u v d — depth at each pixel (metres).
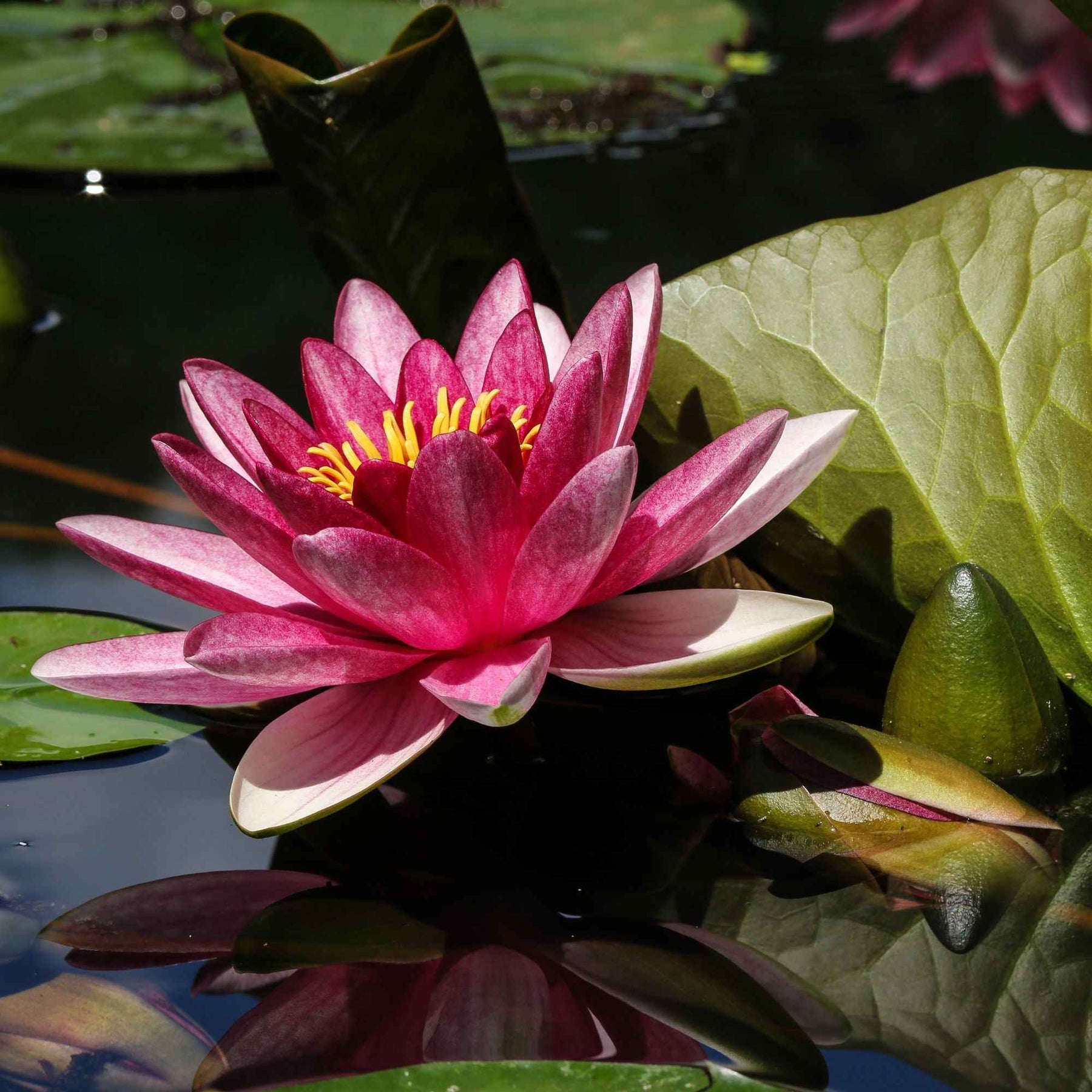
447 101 1.08
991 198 1.02
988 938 0.95
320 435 1.00
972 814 0.97
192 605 1.06
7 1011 0.94
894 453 1.02
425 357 1.00
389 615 0.97
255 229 1.65
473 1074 0.92
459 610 0.97
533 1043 0.93
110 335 1.32
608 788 1.00
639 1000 0.94
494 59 1.92
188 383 1.01
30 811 0.99
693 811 0.99
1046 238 1.01
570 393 0.97
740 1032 0.93
